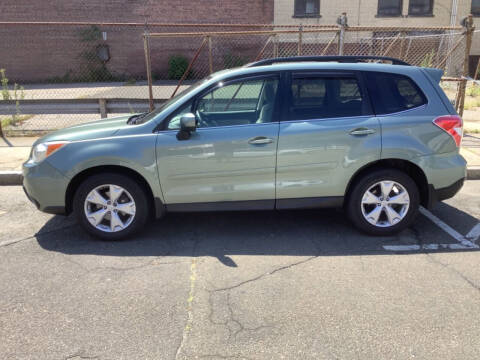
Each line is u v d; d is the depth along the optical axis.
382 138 4.30
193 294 3.45
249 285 3.58
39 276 3.75
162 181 4.30
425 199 4.55
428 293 3.44
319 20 21.81
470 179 6.75
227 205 4.43
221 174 4.31
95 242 4.46
